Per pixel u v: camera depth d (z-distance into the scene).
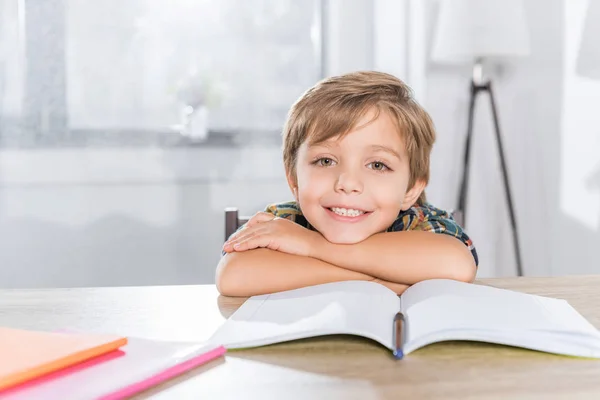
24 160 2.49
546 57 2.38
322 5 2.66
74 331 0.61
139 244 2.61
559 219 2.33
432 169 2.55
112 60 2.52
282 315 0.63
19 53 2.45
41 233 2.54
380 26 2.63
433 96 2.53
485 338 0.56
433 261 0.85
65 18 2.47
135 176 2.57
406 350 0.54
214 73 2.59
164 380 0.48
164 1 2.54
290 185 1.01
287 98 2.65
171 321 0.68
